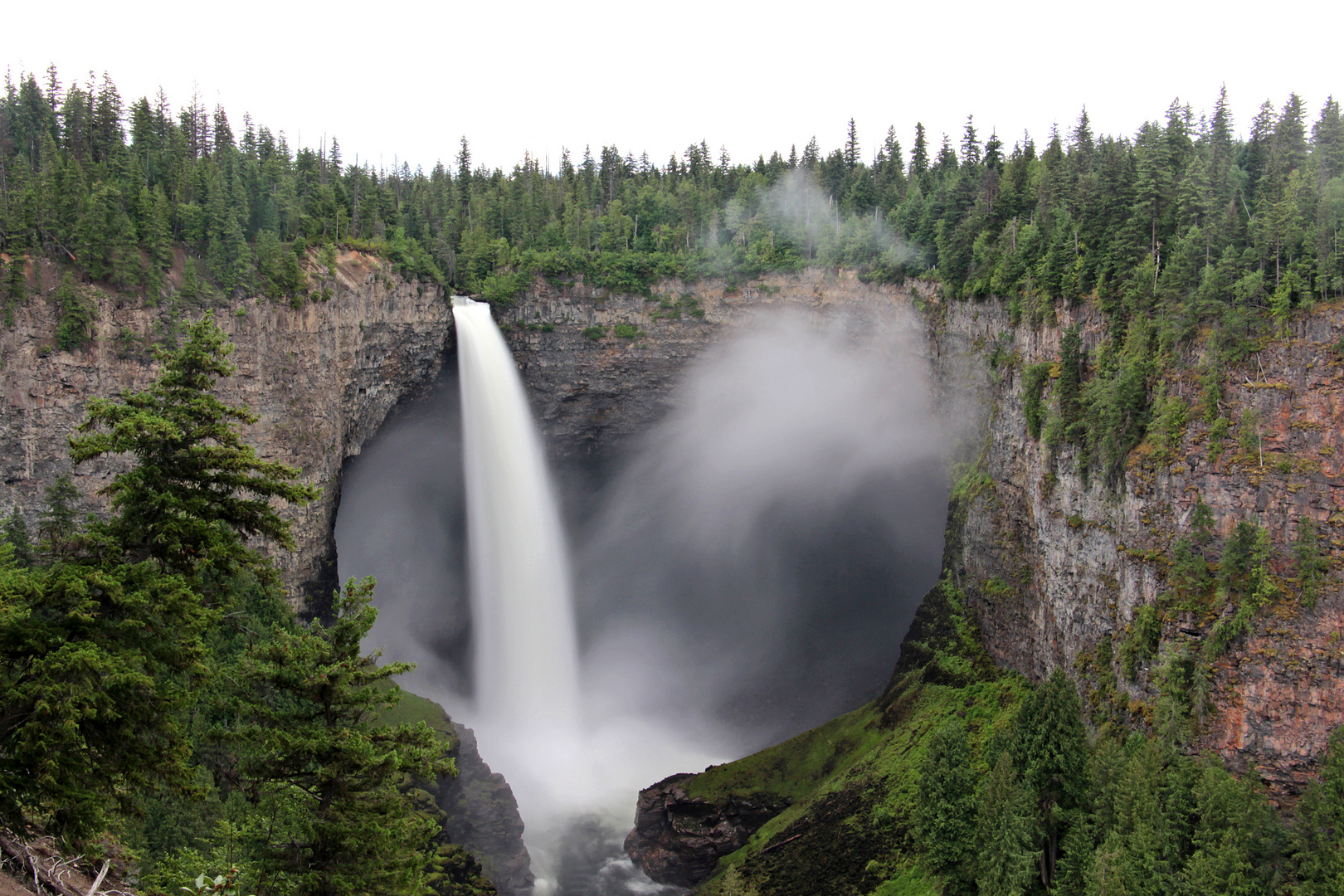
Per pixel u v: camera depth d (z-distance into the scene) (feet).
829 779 313.12
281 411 313.32
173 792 104.27
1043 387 284.61
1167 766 213.46
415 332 375.86
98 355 279.28
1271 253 229.45
